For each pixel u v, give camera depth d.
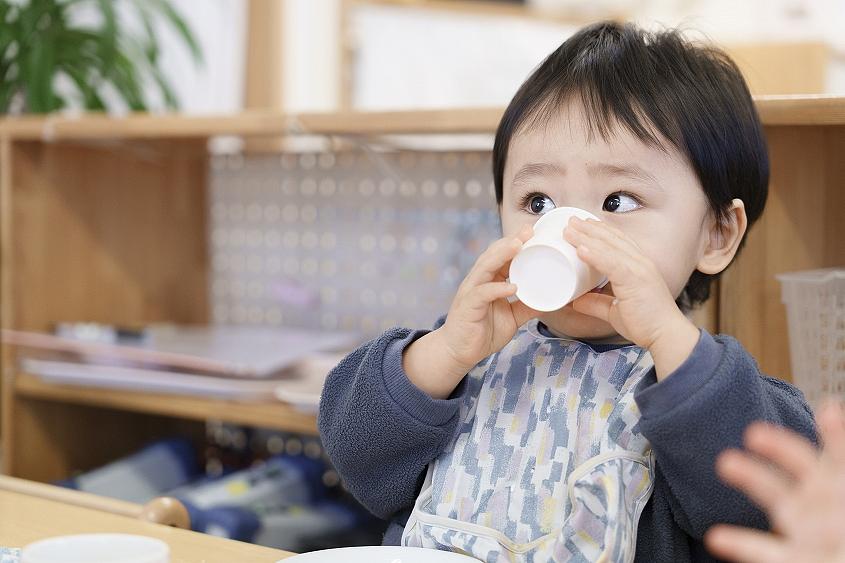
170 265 1.78
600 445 0.66
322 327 1.77
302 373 1.41
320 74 2.32
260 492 1.50
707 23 2.57
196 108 2.14
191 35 1.76
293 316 1.79
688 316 0.85
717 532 0.41
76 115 1.43
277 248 1.80
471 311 0.67
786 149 0.92
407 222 1.67
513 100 0.76
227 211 1.84
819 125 0.91
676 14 2.58
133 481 1.53
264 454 1.82
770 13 2.53
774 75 1.77
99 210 1.63
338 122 1.21
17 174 1.48
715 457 0.59
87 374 1.41
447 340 0.68
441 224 1.64
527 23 2.55
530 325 0.78
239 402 1.33
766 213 0.93
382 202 1.69
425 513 0.68
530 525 0.65
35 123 1.42
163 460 1.60
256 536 1.38
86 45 1.73
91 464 1.64
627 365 0.70
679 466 0.60
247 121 1.26
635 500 0.64
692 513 0.62
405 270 1.68
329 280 1.75
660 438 0.59
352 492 0.75
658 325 0.61
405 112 1.16
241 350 1.46
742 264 0.93
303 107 2.28
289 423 1.29
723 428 0.58
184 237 1.80
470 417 0.72
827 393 0.93
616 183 0.69
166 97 1.78
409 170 1.66
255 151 1.77
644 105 0.69
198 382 1.34
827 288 0.92
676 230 0.69
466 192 1.61
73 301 1.59
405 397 0.68
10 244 1.47
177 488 1.56
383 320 1.71
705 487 0.60
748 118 0.75
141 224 1.71
